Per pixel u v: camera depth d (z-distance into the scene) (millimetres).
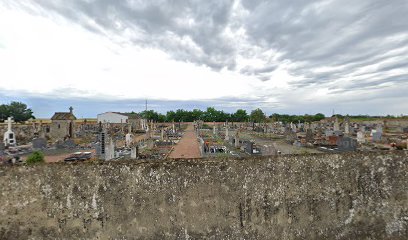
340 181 4352
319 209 4270
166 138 33625
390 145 18188
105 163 4113
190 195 4102
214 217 4090
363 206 4336
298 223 4215
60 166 4062
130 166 4121
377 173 4422
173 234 4020
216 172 4184
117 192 4047
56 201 3984
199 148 23750
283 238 4152
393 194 4398
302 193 4277
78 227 3971
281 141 28156
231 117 87188
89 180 4055
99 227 3984
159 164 4152
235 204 4145
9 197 3924
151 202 4059
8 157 16438
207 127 63750
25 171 3998
